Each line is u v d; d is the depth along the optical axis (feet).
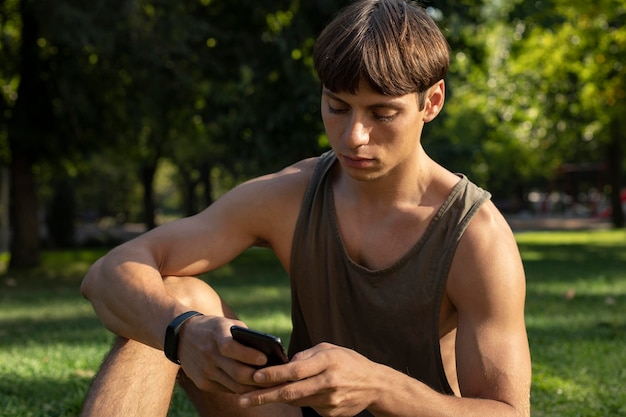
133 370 7.07
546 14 58.90
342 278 7.29
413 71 6.31
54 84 54.80
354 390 5.87
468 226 6.90
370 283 7.13
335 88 6.33
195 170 136.87
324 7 49.88
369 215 7.20
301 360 5.73
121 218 179.42
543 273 45.55
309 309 7.55
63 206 93.91
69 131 56.13
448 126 102.58
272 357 5.78
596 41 77.25
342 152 6.53
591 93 83.87
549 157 124.77
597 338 21.07
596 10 74.64
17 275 55.11
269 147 53.16
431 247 6.97
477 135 102.78
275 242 7.76
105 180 153.17
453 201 6.97
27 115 55.52
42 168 63.72
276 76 53.21
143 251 7.47
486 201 7.04
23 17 54.03
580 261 55.77
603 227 115.96
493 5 59.93
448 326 7.31
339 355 5.80
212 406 7.56
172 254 7.63
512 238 7.02
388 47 6.24
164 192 242.37
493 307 6.77
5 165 63.77
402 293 7.05
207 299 7.43
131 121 55.26
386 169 6.58
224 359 5.96
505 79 84.99
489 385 6.62
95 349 19.76
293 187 7.64
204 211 7.89
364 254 7.21
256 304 32.07
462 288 6.89
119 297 7.06
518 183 187.83
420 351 7.17
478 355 6.70
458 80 56.80
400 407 6.04
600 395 14.43
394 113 6.39
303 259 7.48
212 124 56.90
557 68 81.56
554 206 192.44
